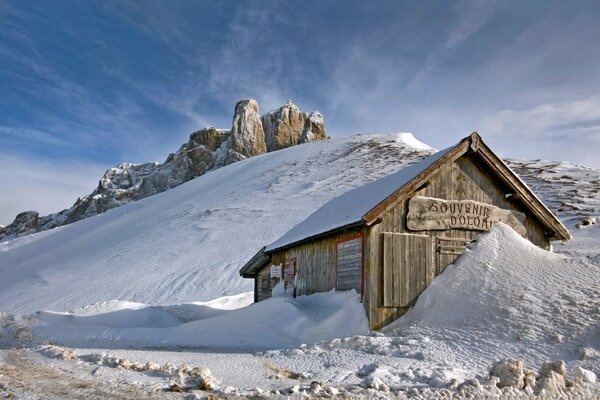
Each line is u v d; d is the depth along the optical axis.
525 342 9.15
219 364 8.62
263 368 8.28
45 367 7.79
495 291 11.11
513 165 53.09
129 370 7.65
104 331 14.27
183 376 7.14
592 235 23.75
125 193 142.38
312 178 63.22
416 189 12.78
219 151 146.38
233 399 5.89
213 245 42.03
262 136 144.50
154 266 38.12
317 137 147.75
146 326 17.64
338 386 6.76
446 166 13.38
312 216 19.08
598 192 35.53
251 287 29.66
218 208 56.47
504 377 6.77
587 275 10.84
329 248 14.52
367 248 12.20
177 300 28.30
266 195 58.69
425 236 12.77
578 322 9.27
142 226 59.78
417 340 9.96
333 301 13.39
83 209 144.88
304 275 16.17
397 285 12.16
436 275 12.73
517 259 12.06
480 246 12.80
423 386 6.76
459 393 6.27
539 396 6.33
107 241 57.47
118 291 31.86
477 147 13.32
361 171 62.25
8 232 146.25
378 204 12.10
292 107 151.50
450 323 10.74
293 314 13.35
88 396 5.89
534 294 10.57
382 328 11.78
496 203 14.00
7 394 5.91
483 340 9.57
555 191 37.56
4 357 8.74
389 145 76.88
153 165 168.00
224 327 14.13
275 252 19.38
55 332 14.36
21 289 39.94
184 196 77.12
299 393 6.20
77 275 40.88
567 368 7.80
